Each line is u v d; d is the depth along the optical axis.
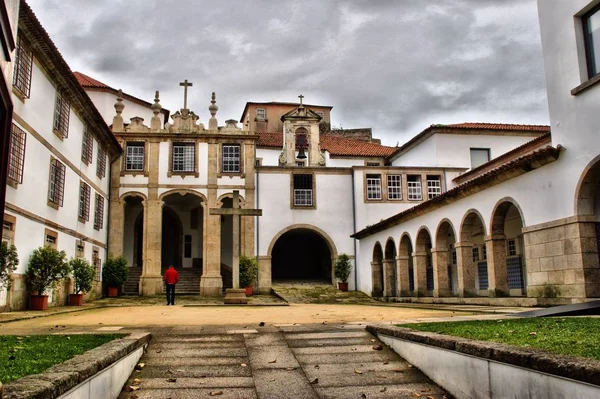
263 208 30.48
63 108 19.23
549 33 14.36
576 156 13.15
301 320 10.79
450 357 5.40
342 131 46.31
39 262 16.12
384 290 25.98
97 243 25.70
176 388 5.53
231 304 18.70
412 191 31.33
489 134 31.59
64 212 19.78
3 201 3.03
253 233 29.88
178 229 33.03
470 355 4.99
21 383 3.45
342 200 31.33
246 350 7.06
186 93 30.48
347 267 30.06
